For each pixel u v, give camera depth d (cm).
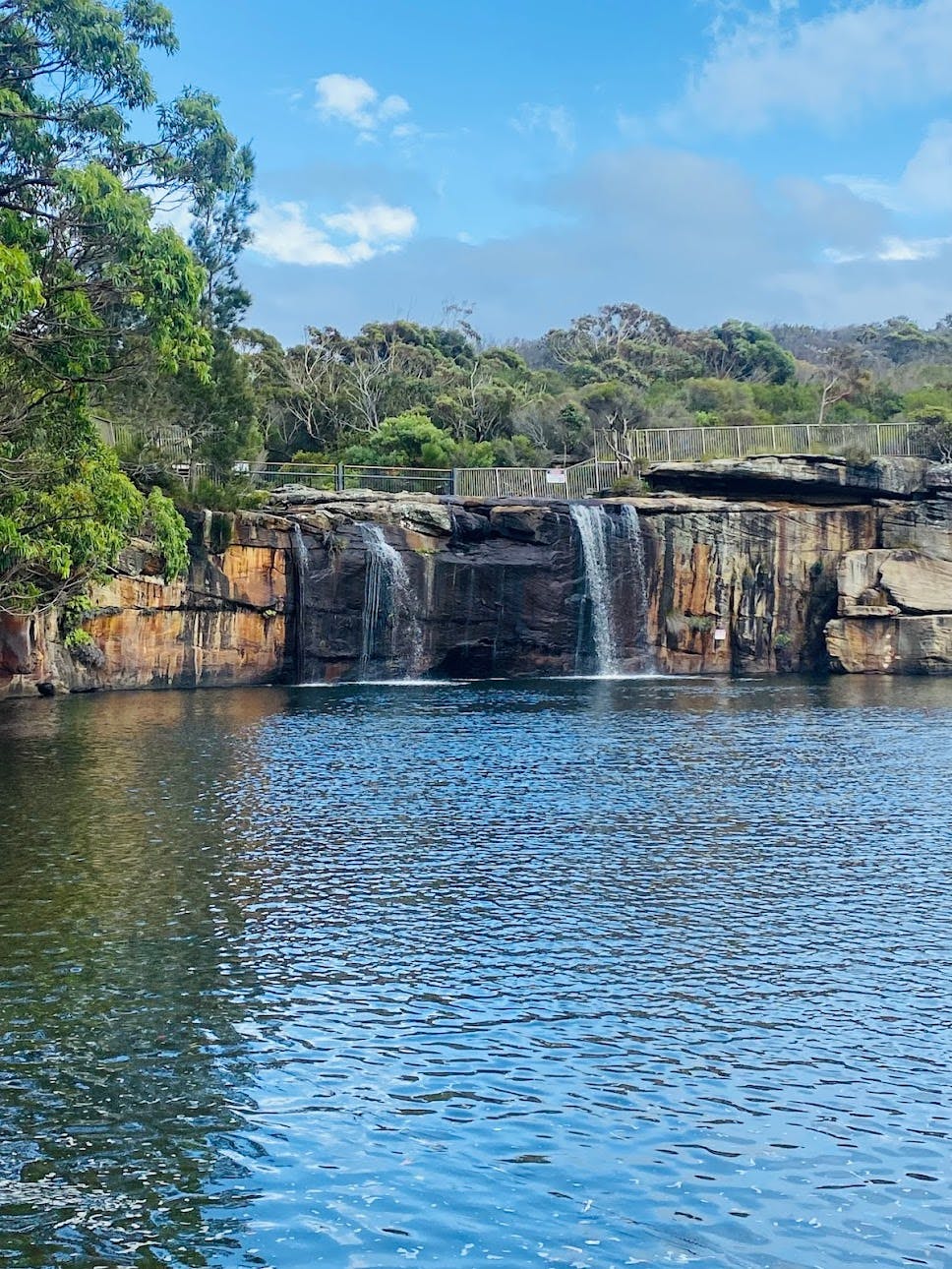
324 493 6325
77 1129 1305
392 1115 1347
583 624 6550
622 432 9562
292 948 1869
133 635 5447
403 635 6200
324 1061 1474
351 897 2131
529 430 9925
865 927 1980
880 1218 1161
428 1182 1213
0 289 2920
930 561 6694
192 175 4047
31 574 4684
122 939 1898
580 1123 1330
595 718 4544
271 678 5903
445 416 9962
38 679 5066
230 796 2958
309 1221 1148
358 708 4803
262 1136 1297
